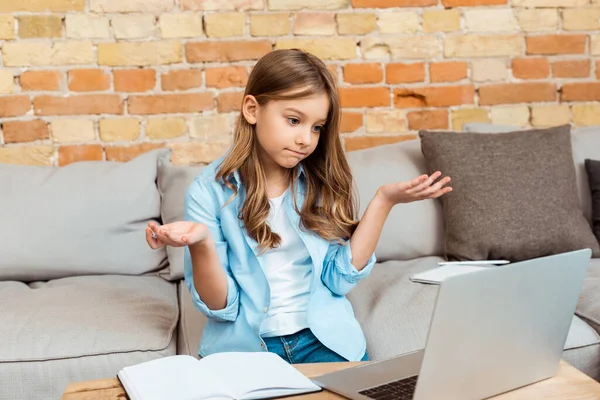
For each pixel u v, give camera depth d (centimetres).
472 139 227
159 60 256
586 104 281
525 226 214
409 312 177
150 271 222
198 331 175
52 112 253
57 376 159
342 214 161
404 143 246
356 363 126
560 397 111
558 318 115
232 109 262
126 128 257
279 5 260
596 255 221
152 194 226
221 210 159
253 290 156
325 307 160
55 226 214
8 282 211
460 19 271
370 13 266
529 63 276
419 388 102
